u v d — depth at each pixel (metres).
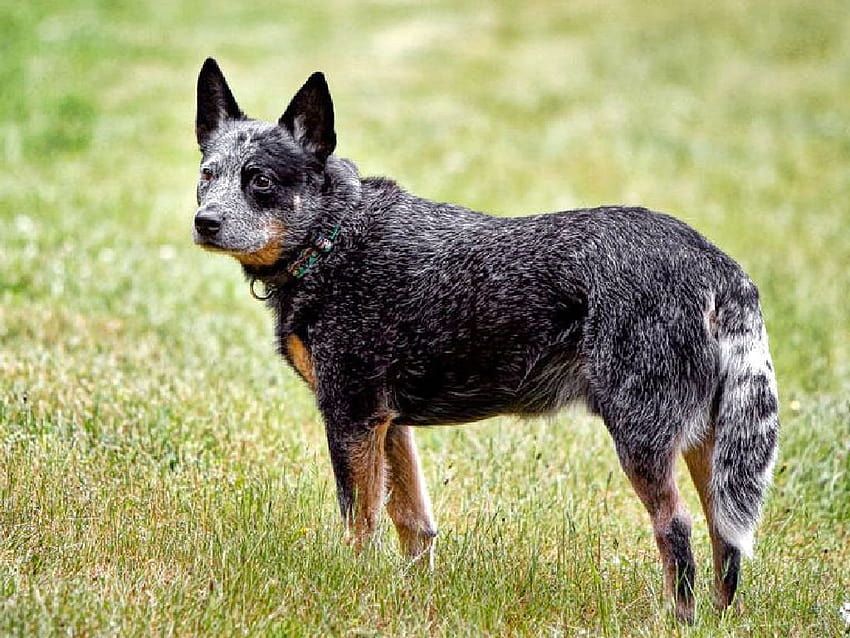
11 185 24.78
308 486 11.23
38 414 12.53
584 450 13.30
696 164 29.75
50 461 11.13
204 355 15.52
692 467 9.49
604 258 9.13
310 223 10.15
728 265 9.18
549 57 40.22
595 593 9.77
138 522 10.21
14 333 15.52
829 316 19.19
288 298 10.20
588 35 42.47
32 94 32.53
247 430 13.12
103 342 15.58
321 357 9.99
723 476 8.89
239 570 9.29
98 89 34.75
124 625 8.31
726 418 8.94
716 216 25.64
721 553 9.22
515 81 37.56
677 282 9.02
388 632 8.94
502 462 12.62
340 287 9.96
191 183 26.47
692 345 8.96
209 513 10.45
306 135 10.26
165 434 12.50
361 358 9.85
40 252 19.62
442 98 35.44
